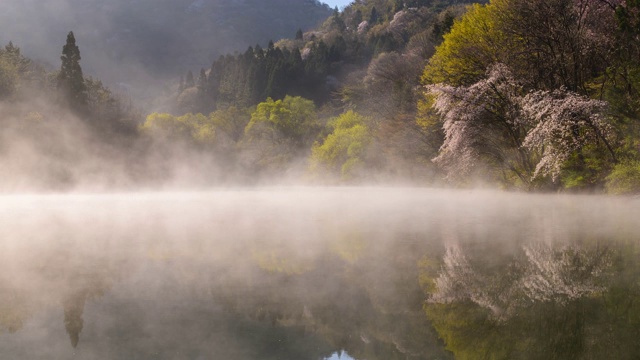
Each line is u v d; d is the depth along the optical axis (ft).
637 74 65.31
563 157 70.38
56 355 12.19
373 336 13.93
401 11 481.46
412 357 12.27
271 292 19.04
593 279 20.85
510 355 12.46
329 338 13.71
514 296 18.39
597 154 71.46
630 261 24.80
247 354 12.29
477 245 30.68
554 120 68.23
